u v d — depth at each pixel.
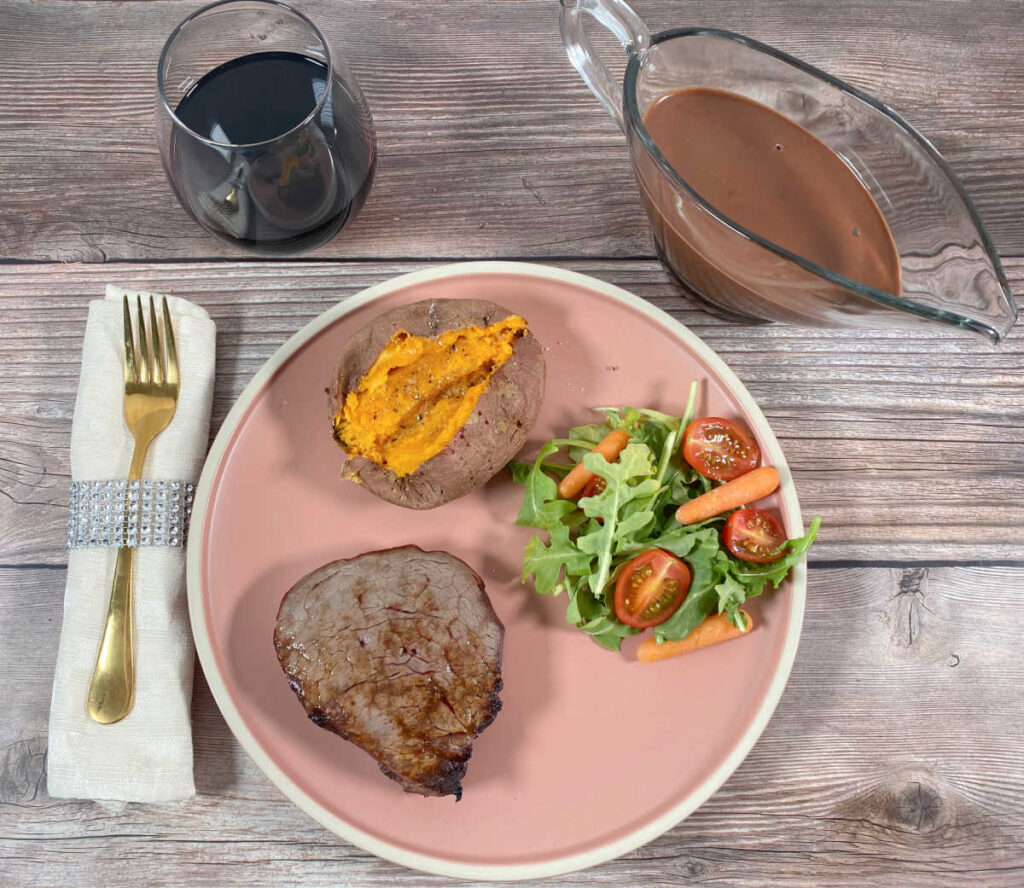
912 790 0.42
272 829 0.41
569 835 0.38
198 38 0.40
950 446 0.45
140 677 0.39
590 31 0.50
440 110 0.49
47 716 0.42
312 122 0.37
